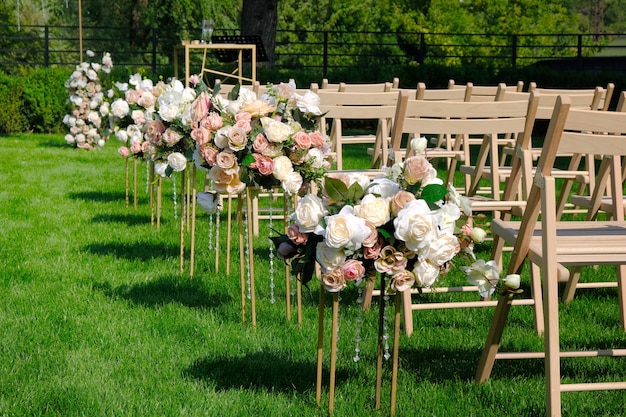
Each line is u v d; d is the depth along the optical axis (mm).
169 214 6910
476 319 4117
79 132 11945
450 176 6695
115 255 5352
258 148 3365
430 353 3578
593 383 2986
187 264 5117
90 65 12086
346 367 3355
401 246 2629
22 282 4680
